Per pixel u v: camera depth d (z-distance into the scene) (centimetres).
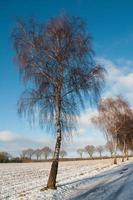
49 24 2248
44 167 5838
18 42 2214
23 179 3152
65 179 2967
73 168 5056
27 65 2205
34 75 2220
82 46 2225
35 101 2220
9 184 2658
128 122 6919
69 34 2234
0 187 2425
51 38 2245
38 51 2231
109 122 6869
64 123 2286
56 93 2252
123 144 8369
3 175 3712
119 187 2269
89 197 1764
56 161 2248
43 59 2234
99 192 1986
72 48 2225
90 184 2502
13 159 10019
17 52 2206
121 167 5003
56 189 2166
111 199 1670
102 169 4588
